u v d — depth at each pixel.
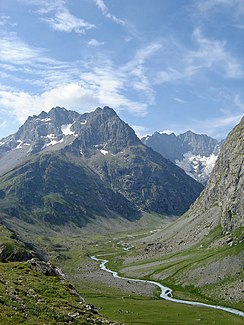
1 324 43.59
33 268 77.06
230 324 124.19
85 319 54.38
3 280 63.34
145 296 174.25
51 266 81.62
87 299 156.00
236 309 151.00
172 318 126.12
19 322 46.06
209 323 123.12
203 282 192.25
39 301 56.78
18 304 52.44
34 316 49.88
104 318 58.50
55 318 51.47
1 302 51.69
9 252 185.25
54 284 68.75
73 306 59.00
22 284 63.41
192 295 178.88
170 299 170.50
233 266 197.00
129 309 136.38
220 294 172.50
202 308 150.00
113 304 145.12
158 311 137.12
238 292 168.88
